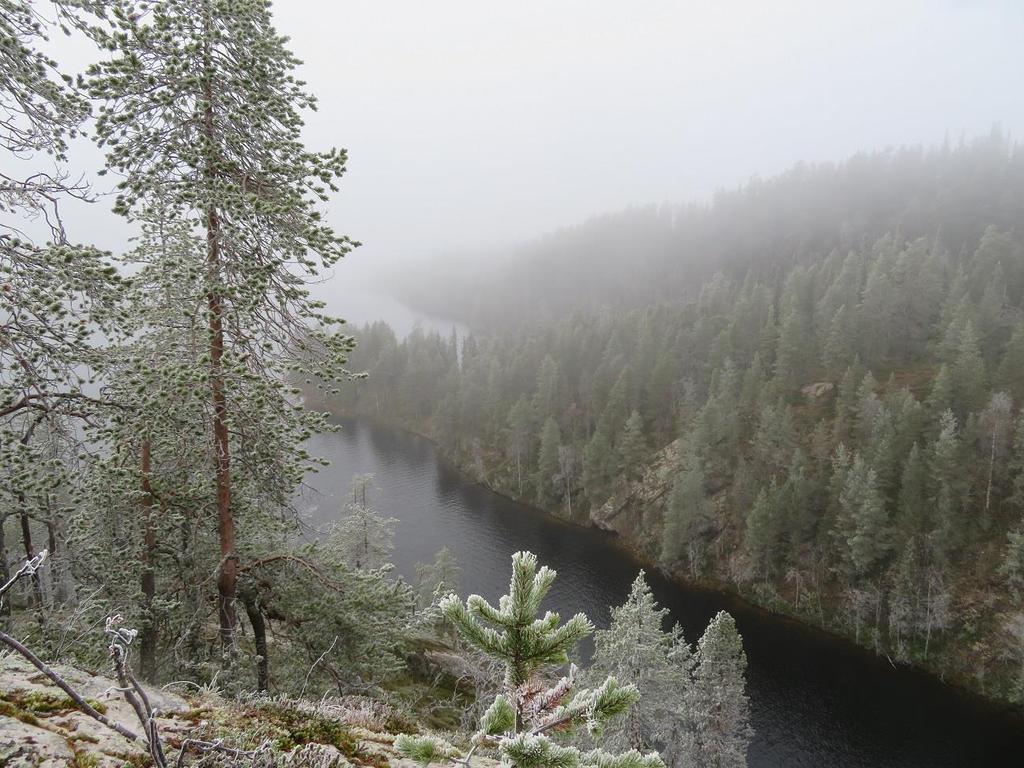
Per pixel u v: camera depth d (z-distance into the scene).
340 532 32.97
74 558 9.92
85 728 2.99
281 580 10.66
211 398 8.59
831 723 33.94
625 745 20.77
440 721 12.31
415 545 57.00
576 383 85.25
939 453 43.44
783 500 49.03
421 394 104.69
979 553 43.41
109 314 6.56
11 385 6.27
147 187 7.82
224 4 7.92
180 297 8.70
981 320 57.16
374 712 5.21
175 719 3.56
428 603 32.62
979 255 74.38
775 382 63.25
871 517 43.94
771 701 36.06
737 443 60.66
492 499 71.69
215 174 8.67
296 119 8.62
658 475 63.06
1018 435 43.75
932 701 36.44
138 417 8.00
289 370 9.09
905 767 30.58
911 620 42.03
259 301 8.34
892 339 66.81
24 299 5.66
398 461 84.38
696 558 54.12
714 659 25.47
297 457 9.64
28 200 5.58
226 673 8.59
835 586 46.88
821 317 69.75
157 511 10.26
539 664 2.69
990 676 37.84
